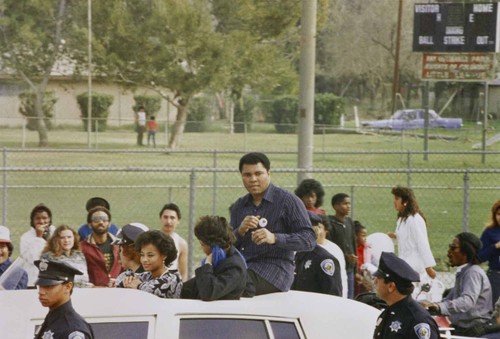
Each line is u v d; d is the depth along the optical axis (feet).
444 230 90.74
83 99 246.88
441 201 112.68
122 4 213.05
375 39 321.52
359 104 333.62
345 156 180.55
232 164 160.97
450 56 180.75
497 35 172.24
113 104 265.34
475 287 43.34
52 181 125.70
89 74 202.80
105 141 216.33
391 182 137.28
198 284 29.22
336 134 251.80
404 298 29.07
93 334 26.63
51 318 26.25
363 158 174.60
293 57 256.73
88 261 46.01
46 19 223.10
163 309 27.86
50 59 225.56
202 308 28.32
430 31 174.81
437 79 180.75
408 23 317.63
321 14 211.61
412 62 316.81
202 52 209.97
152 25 209.26
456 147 211.20
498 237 49.88
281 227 34.40
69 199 103.81
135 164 153.79
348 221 53.16
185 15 207.10
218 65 211.61
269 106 273.33
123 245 36.63
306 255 41.34
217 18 219.41
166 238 32.37
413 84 321.52
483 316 43.65
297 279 41.34
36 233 50.37
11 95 237.86
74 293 28.86
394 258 29.07
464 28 173.17
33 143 208.23
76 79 225.76
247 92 279.08
